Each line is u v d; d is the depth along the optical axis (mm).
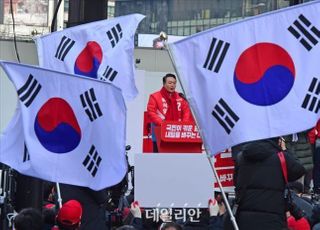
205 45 10078
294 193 14531
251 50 10055
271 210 10602
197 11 29750
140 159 12320
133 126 22844
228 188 13344
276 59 10047
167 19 29641
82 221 12047
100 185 11023
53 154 10805
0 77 23281
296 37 10055
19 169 10766
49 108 10805
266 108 9992
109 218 13250
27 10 28344
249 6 29688
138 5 29875
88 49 14664
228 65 10062
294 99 9992
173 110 16594
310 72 10008
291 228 11352
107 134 11070
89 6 15203
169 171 12352
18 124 10875
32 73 10727
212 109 10039
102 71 14664
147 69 24312
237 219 10750
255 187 10672
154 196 12312
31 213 10695
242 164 10891
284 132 9938
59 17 28422
